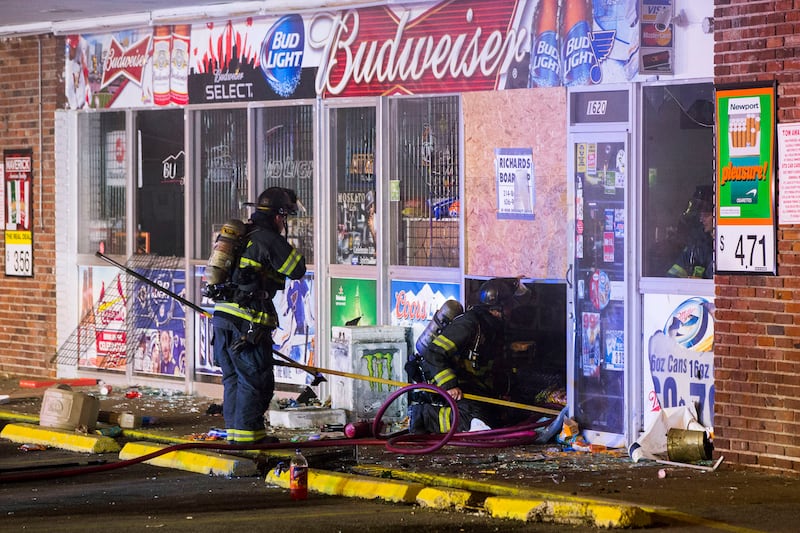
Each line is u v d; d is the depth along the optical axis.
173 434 44.00
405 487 33.72
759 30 35.78
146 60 54.34
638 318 40.00
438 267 45.88
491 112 43.56
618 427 40.56
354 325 46.97
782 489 33.78
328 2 47.84
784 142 35.38
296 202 41.19
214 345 40.38
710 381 38.38
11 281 59.50
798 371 35.22
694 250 38.91
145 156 55.03
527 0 42.38
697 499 32.69
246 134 51.53
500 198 43.53
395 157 47.12
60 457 40.97
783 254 35.47
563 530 29.78
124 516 31.53
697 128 38.75
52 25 56.81
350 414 45.50
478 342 42.12
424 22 45.47
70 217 57.38
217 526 30.00
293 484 34.03
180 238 54.06
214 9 51.28
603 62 40.38
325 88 48.56
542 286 42.62
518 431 41.03
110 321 56.28
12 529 29.95
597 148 40.75
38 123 58.00
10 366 59.62
